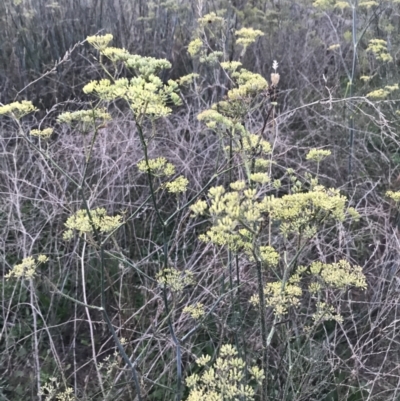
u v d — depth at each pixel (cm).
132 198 378
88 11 536
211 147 375
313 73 513
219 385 153
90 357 302
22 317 319
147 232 355
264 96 246
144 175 390
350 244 338
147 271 333
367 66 514
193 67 475
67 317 322
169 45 525
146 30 523
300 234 177
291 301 187
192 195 365
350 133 385
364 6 453
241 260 294
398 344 277
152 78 169
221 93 453
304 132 445
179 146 374
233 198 148
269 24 523
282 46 538
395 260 288
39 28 517
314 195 170
